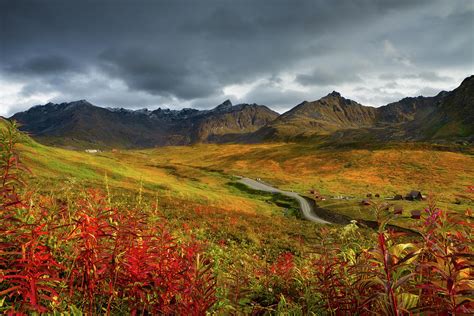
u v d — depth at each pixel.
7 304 2.36
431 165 114.81
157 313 2.51
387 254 1.93
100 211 2.77
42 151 62.03
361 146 155.75
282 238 20.94
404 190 88.31
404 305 1.98
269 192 92.44
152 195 34.38
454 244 2.23
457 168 108.56
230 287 3.61
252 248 15.28
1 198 2.52
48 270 2.23
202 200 56.25
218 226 20.62
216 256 5.62
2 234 2.28
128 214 3.03
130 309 2.46
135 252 2.48
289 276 4.05
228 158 190.38
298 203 76.00
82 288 2.44
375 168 120.69
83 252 2.40
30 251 2.23
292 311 3.13
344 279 2.62
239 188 101.06
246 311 3.30
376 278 1.92
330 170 128.00
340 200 75.19
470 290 1.67
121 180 59.84
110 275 2.44
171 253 2.71
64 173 49.03
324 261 2.96
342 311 2.48
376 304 2.22
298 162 147.62
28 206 3.12
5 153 2.47
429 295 1.96
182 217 20.73
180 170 137.75
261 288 4.05
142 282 2.45
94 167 62.56
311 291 3.17
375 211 2.13
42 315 2.35
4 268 2.53
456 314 1.66
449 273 1.83
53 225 2.90
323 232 3.31
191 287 2.33
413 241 2.34
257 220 29.48
